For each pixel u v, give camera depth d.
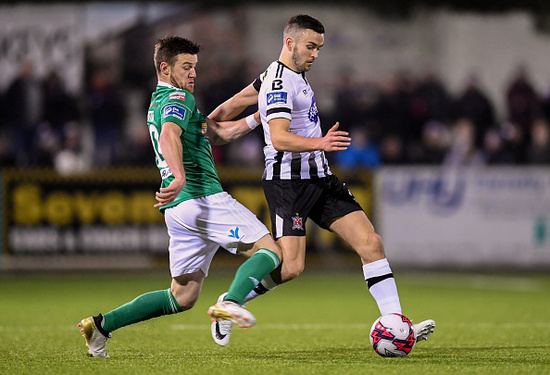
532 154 60.97
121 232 53.66
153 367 17.95
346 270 55.06
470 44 65.69
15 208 53.06
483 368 17.75
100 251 53.62
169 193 17.91
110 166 61.91
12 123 61.53
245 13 65.00
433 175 54.31
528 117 63.50
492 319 30.27
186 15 64.25
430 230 54.44
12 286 45.38
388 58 65.69
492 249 54.47
